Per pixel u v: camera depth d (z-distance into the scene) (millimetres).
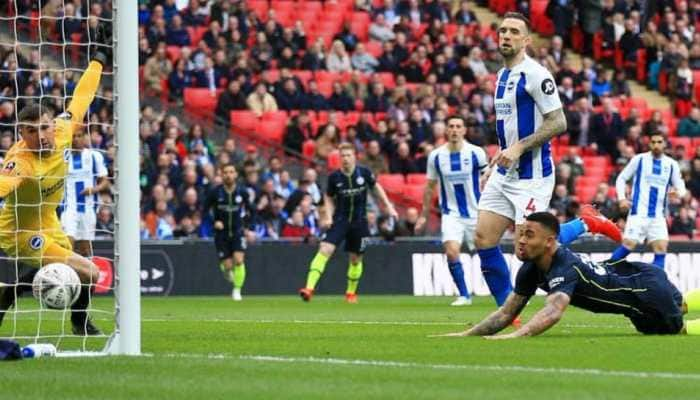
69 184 51062
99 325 35656
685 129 82188
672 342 26875
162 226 64938
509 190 31359
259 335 30578
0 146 63688
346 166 55594
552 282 27609
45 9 68938
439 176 52562
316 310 47250
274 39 78438
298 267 65562
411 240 65938
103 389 18547
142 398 17578
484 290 65500
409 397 17469
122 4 24078
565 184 73125
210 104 74375
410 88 78250
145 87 72938
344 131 75312
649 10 88312
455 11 88188
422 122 74562
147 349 25922
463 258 65500
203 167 67188
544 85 30641
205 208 60250
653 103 85625
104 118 65875
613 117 78750
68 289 27969
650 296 28422
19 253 30094
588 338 27969
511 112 31219
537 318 27641
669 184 57625
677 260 66562
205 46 75188
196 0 78625
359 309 48125
